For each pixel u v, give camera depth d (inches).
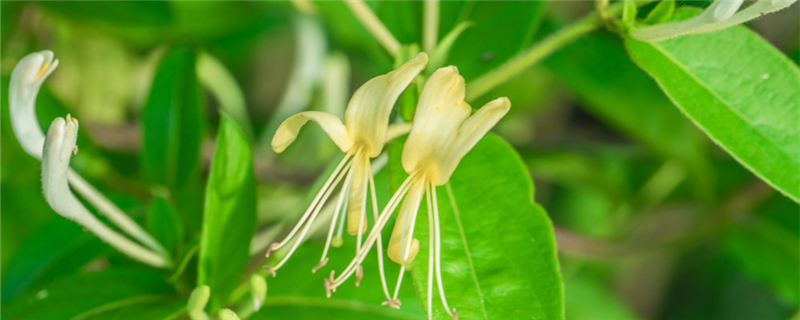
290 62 24.0
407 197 12.3
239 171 13.3
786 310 23.1
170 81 15.5
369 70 21.5
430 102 12.1
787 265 17.1
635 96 17.1
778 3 12.1
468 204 12.9
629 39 13.2
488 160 13.1
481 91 13.5
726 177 18.3
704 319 24.6
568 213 22.7
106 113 20.0
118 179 15.8
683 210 22.3
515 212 12.9
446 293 12.6
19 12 17.2
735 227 17.7
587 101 17.9
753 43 13.2
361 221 12.4
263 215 18.9
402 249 12.2
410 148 12.2
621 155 20.1
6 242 16.3
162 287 13.7
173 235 14.0
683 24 12.6
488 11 14.4
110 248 14.3
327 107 20.3
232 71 22.4
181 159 15.5
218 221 13.2
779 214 17.3
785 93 13.1
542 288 12.6
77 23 17.9
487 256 12.7
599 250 17.6
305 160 20.2
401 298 13.8
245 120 20.2
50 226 14.4
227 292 13.5
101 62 19.4
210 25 18.2
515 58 13.4
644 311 25.1
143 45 18.8
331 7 15.4
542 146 19.7
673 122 17.2
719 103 13.1
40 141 13.2
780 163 13.0
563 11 20.4
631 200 20.2
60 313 13.3
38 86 13.0
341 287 13.8
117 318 13.2
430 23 14.2
